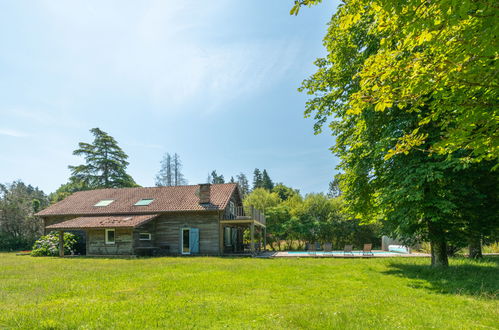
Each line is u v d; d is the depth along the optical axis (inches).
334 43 511.2
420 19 139.1
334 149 575.8
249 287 347.9
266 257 772.0
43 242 963.3
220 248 874.1
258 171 3228.3
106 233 879.1
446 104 173.8
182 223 914.1
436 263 470.6
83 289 343.3
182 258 757.9
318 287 344.8
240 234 1155.9
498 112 155.3
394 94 176.4
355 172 513.7
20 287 359.6
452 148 191.0
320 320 218.2
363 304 265.0
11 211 1342.3
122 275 449.1
